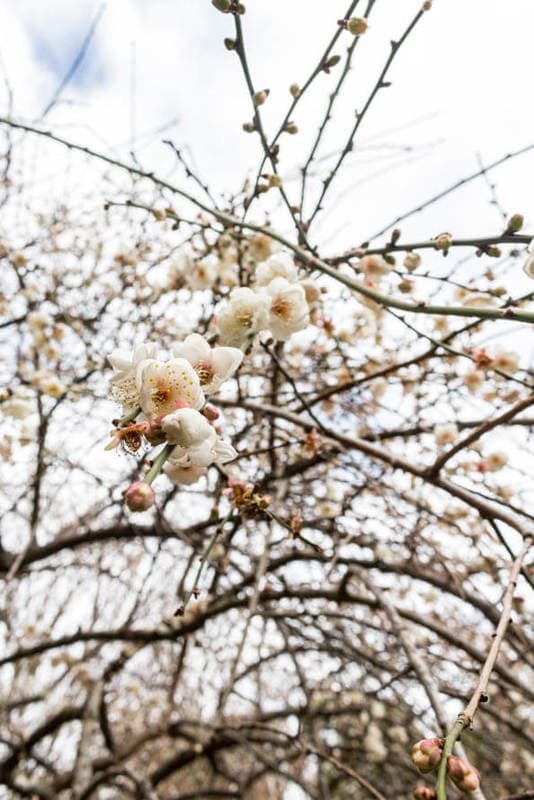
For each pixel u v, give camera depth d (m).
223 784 7.43
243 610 4.80
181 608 1.40
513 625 2.89
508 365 2.37
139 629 4.75
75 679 5.57
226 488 1.93
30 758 5.71
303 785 4.60
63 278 4.14
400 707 4.55
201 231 2.89
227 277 2.88
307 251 2.34
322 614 3.84
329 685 5.19
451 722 2.07
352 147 2.20
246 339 1.74
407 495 3.11
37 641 5.36
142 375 1.21
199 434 1.13
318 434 2.79
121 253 3.84
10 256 3.85
